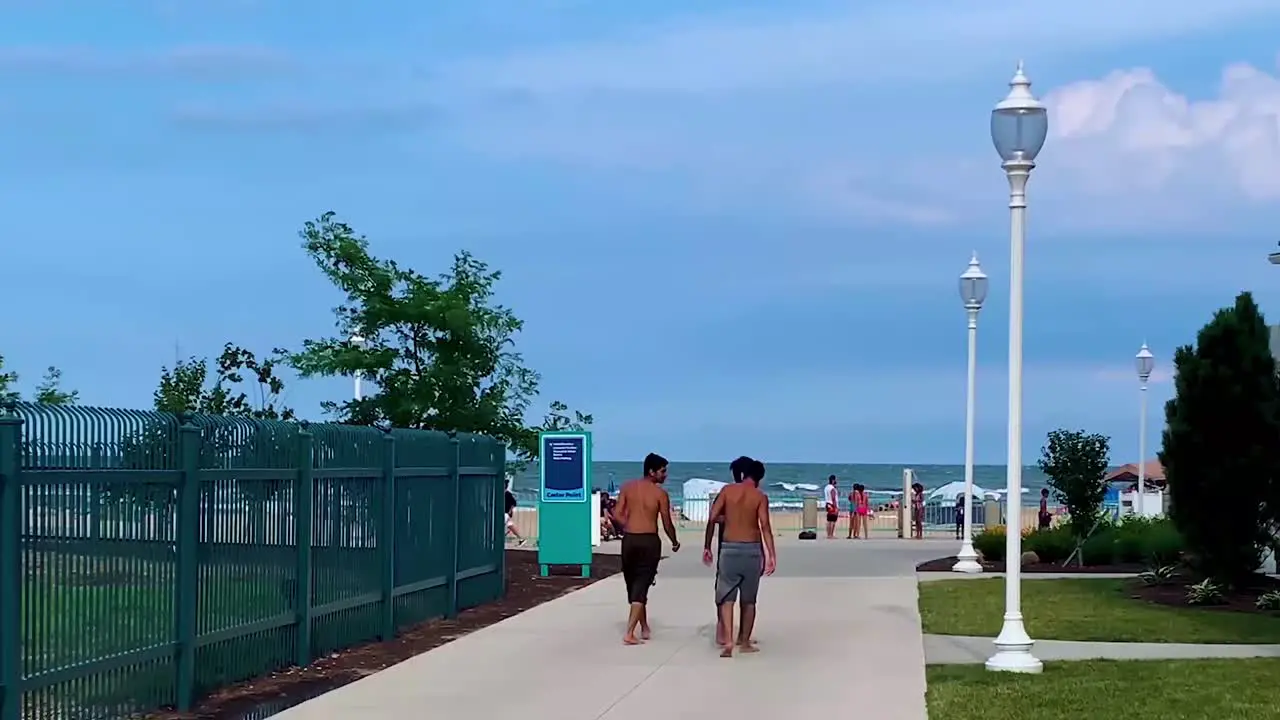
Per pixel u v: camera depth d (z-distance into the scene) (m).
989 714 11.49
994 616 18.56
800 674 13.79
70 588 10.21
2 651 9.37
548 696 12.59
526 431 28.67
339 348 27.89
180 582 11.80
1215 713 11.34
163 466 11.57
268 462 13.64
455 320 27.41
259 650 13.50
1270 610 18.84
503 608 20.34
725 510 15.32
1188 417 19.95
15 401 10.02
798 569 27.33
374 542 16.42
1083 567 27.22
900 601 20.78
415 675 13.79
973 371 27.48
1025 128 14.17
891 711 11.75
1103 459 28.30
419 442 17.98
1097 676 13.48
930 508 48.78
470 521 20.34
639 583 16.16
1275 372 20.38
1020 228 14.29
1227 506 19.80
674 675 13.77
